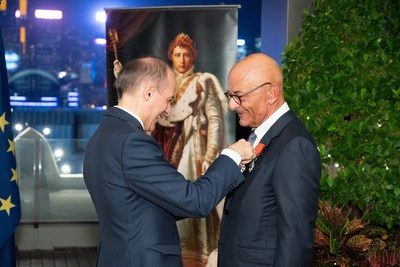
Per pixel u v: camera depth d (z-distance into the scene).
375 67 2.77
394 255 2.77
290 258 1.94
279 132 2.09
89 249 5.38
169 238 1.96
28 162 5.36
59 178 5.41
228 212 2.17
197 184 1.91
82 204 5.43
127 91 1.97
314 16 2.99
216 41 3.80
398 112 2.68
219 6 3.78
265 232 2.05
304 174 1.98
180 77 3.83
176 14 3.82
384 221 2.69
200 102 3.82
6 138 2.95
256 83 2.10
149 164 1.89
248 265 2.06
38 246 5.36
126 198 1.91
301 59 2.90
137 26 3.85
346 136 2.69
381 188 2.65
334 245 2.71
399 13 2.92
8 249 2.99
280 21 4.42
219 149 3.83
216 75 3.81
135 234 1.91
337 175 2.76
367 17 2.86
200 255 3.88
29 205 5.35
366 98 2.69
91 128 8.18
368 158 2.67
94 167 1.96
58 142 5.42
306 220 1.96
